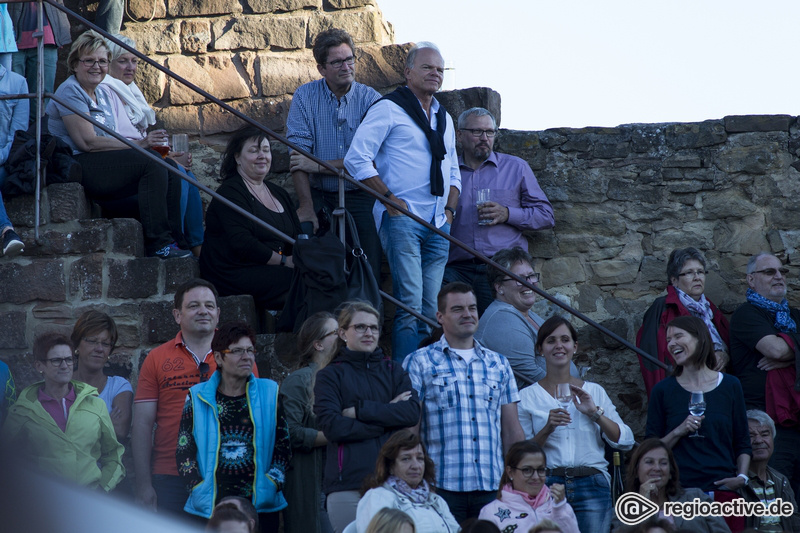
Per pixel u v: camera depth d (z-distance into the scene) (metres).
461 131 19.22
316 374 12.84
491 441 13.34
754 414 15.20
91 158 17.23
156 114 21.00
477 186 19.05
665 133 20.05
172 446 13.82
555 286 19.77
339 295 14.90
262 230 16.66
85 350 14.36
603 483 14.12
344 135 18.58
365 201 18.09
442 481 13.09
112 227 16.61
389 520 10.87
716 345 17.39
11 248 15.65
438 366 13.62
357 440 12.34
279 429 12.95
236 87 21.09
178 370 14.05
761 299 17.44
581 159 20.08
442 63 17.69
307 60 21.20
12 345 16.31
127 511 7.68
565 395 13.83
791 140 19.83
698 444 14.16
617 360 19.28
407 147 17.17
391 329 18.77
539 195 19.22
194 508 12.40
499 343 15.86
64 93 17.70
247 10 21.52
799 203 19.64
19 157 16.61
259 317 17.16
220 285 16.62
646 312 18.05
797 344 16.88
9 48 18.66
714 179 19.88
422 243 17.20
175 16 21.56
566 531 12.52
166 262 16.47
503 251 16.91
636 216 19.89
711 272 19.62
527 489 12.45
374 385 12.73
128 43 19.28
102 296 16.44
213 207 16.84
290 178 20.16
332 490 12.33
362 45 21.09
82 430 12.98
